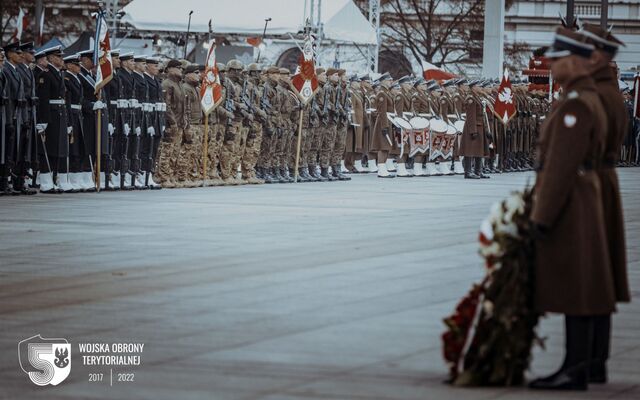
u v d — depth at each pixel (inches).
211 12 2591.0
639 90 2871.6
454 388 569.3
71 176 1625.2
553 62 594.6
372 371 599.2
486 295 573.3
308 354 634.8
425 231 1214.3
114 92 1635.1
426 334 692.7
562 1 4628.4
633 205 1665.8
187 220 1279.5
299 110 1918.1
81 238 1110.4
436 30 4402.1
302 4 2588.6
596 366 597.9
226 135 1815.9
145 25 2600.9
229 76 1833.2
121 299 795.4
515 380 584.1
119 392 549.0
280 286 852.6
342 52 4175.7
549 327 735.7
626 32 4667.8
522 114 2559.1
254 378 578.9
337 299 804.0
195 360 616.7
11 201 1466.5
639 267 1005.2
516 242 572.7
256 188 1781.5
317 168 2036.2
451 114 2336.4
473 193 1798.7
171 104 1723.7
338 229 1217.4
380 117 2198.6
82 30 4008.4
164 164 1733.5
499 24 3154.5
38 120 1560.0
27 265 940.0
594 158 583.2
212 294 817.5
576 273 570.9
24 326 702.5
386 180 2116.1
